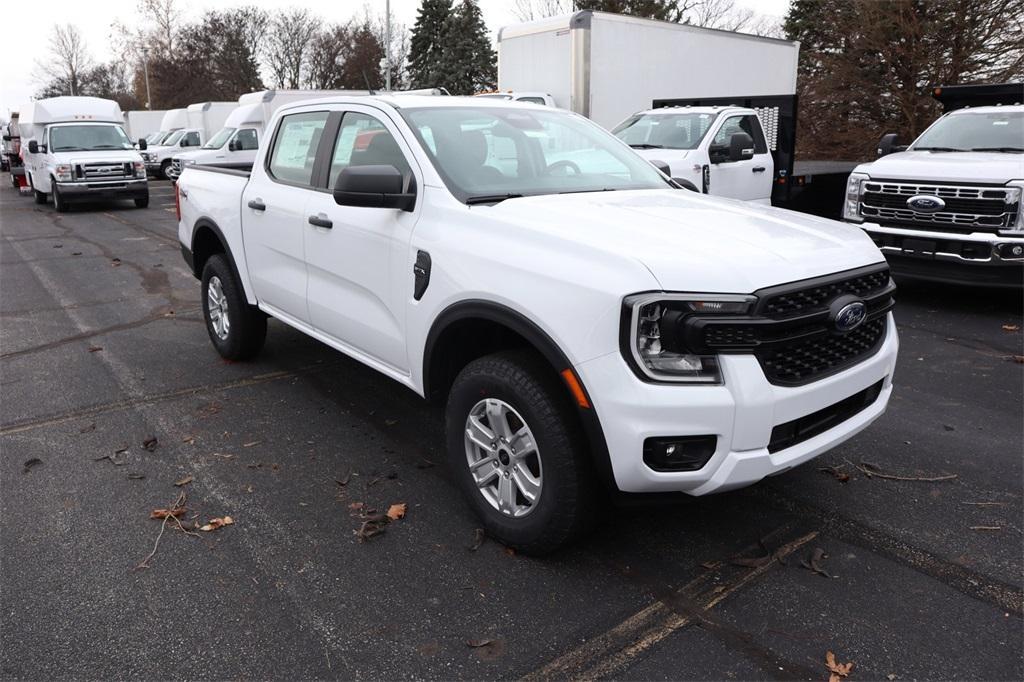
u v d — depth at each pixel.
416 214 3.61
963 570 3.10
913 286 8.65
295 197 4.58
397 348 3.77
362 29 55.38
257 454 4.21
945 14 19.70
